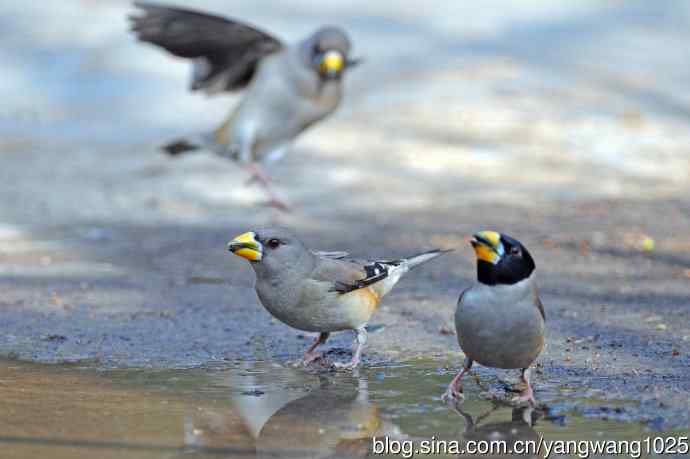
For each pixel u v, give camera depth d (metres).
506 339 7.90
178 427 7.68
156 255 15.04
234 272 13.96
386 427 7.65
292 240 9.26
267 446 7.29
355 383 8.88
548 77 26.89
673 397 8.26
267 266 9.24
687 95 25.91
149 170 20.77
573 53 29.08
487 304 7.87
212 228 16.89
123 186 19.70
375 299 9.68
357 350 9.55
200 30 15.34
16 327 10.95
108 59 27.75
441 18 31.69
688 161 21.11
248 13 30.05
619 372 9.02
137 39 15.41
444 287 12.94
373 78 26.95
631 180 19.84
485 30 30.89
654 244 15.16
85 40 28.58
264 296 9.41
